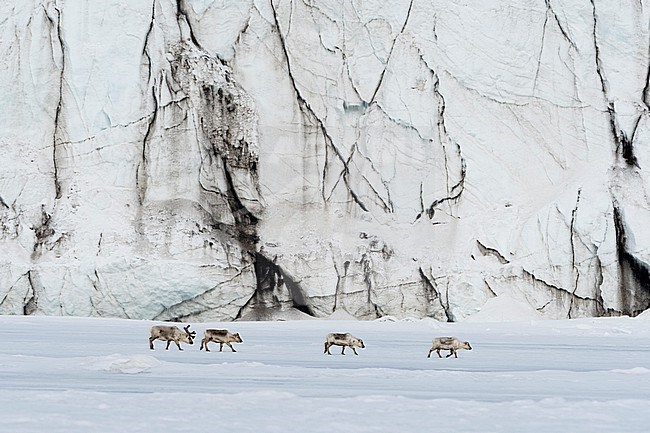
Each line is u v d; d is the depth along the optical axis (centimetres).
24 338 3894
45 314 6494
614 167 7169
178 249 6675
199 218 6938
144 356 2342
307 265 6975
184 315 6638
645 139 7206
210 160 7162
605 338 4622
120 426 1193
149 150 7056
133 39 7131
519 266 6844
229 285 6731
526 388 1914
